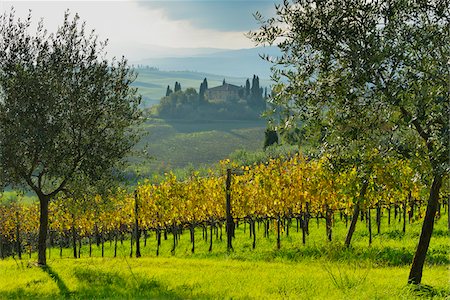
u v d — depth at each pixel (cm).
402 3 1355
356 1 1359
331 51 1382
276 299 1672
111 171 2902
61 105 2684
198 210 4244
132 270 2484
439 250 2641
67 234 5738
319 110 1420
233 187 4162
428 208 1678
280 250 3172
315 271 2267
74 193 2806
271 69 1463
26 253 5950
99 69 2798
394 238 3372
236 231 4941
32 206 5559
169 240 5112
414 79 1328
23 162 2634
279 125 1459
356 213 2922
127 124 2858
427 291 1627
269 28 1452
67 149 2689
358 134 1359
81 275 2420
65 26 2786
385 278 1941
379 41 1320
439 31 1391
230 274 2252
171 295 1848
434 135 1370
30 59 2716
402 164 1670
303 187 3497
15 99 2591
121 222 4744
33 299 1977
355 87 1345
